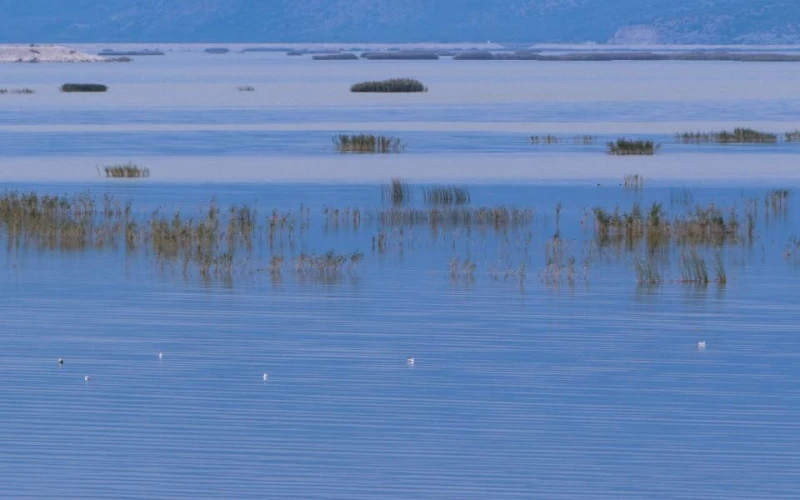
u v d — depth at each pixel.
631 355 80.50
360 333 86.50
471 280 105.44
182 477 59.66
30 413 68.56
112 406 69.88
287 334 86.19
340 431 65.75
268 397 71.50
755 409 69.25
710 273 108.31
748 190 162.12
